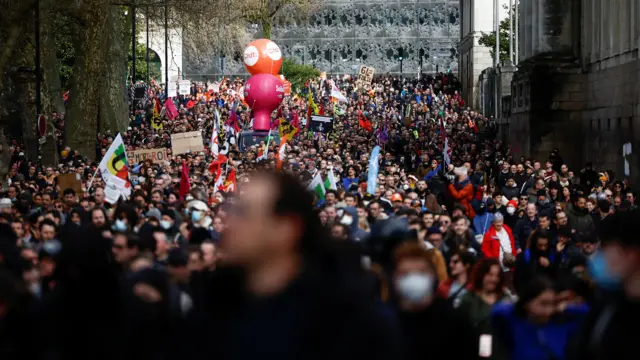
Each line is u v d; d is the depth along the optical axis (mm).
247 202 5352
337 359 5086
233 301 5336
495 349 9961
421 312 9070
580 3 57531
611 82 51125
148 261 11000
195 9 57656
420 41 145250
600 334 7125
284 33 145625
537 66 57219
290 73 130500
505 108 69438
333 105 89312
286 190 5355
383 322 5152
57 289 8320
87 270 8047
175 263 11195
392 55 145875
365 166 40625
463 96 116000
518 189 33031
